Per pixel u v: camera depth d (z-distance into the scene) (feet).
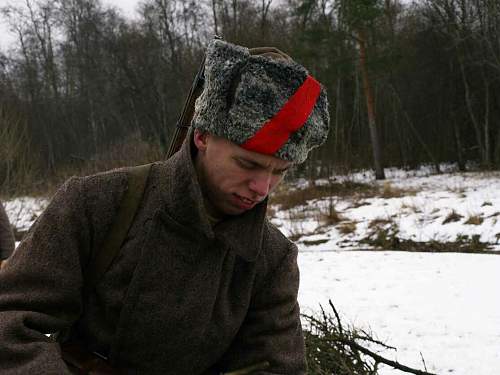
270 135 3.38
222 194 3.78
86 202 3.85
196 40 117.60
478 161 99.25
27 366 3.36
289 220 48.49
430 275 25.79
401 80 106.52
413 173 96.12
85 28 124.88
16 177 45.42
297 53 87.66
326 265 29.58
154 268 3.83
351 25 85.51
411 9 108.78
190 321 3.96
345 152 87.61
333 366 10.27
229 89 3.45
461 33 94.84
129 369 4.07
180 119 4.67
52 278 3.66
